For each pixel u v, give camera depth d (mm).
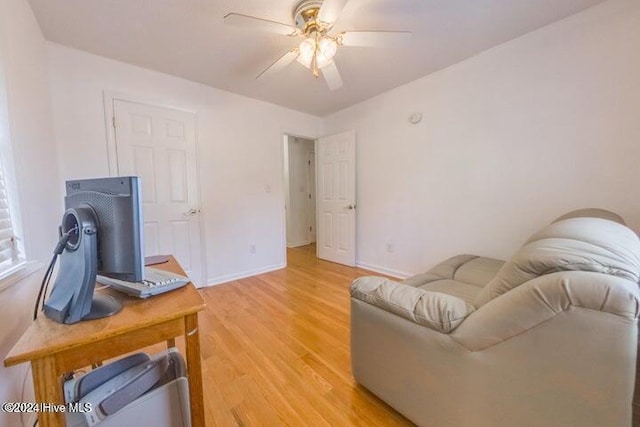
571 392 735
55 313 744
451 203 2566
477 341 869
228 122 3004
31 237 1339
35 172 1507
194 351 849
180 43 2027
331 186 3816
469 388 910
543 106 1980
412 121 2807
